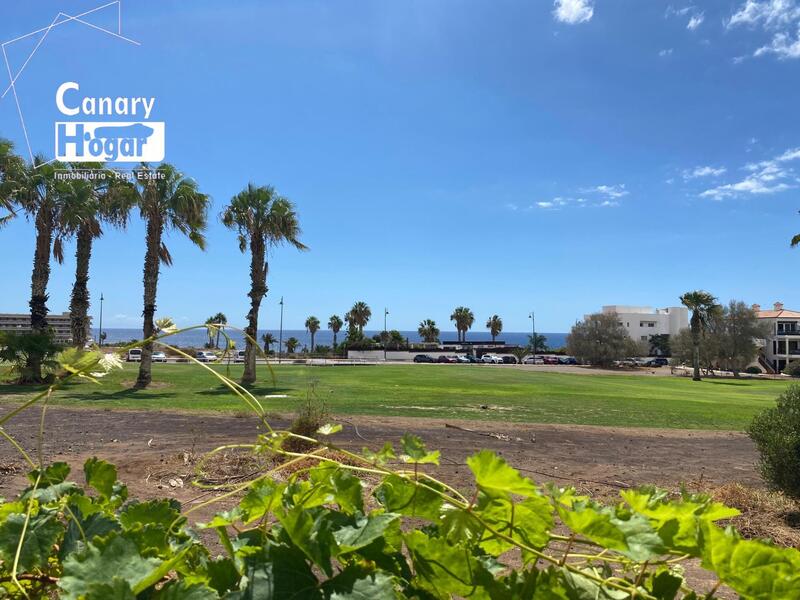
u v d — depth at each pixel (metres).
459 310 108.06
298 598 0.72
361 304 103.62
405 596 0.84
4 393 19.05
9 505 1.03
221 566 0.84
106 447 8.59
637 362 86.81
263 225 26.22
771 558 0.68
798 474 6.13
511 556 3.19
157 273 24.39
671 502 0.83
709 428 14.75
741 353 64.94
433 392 24.23
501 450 9.73
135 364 43.97
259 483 0.94
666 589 0.82
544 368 67.44
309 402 10.83
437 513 0.88
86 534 0.99
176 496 5.46
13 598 0.85
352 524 0.82
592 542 0.80
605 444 11.08
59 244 25.70
